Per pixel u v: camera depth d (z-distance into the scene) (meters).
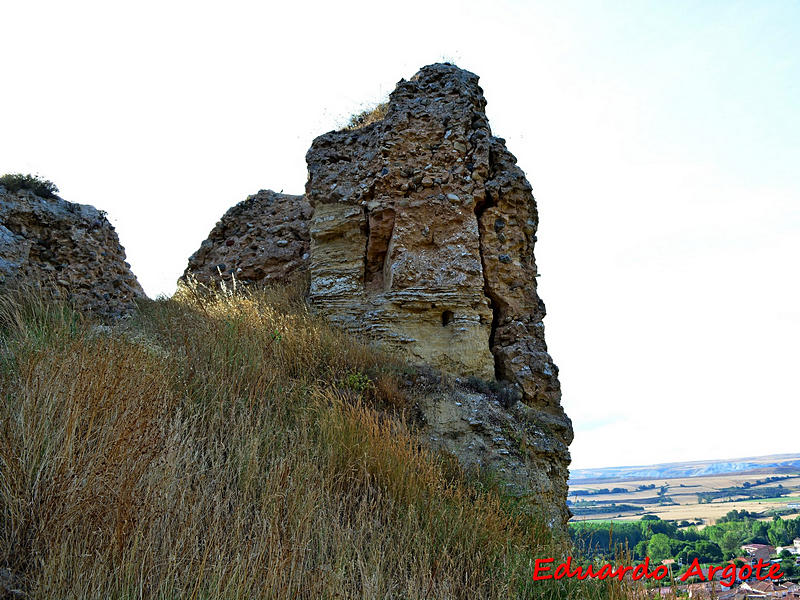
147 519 4.49
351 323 11.59
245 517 5.15
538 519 7.84
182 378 7.46
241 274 14.48
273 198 15.87
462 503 6.76
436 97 12.59
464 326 11.09
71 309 9.30
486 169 11.92
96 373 5.75
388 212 11.84
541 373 11.31
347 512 6.01
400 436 7.41
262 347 8.95
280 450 6.43
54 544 4.01
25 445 4.55
